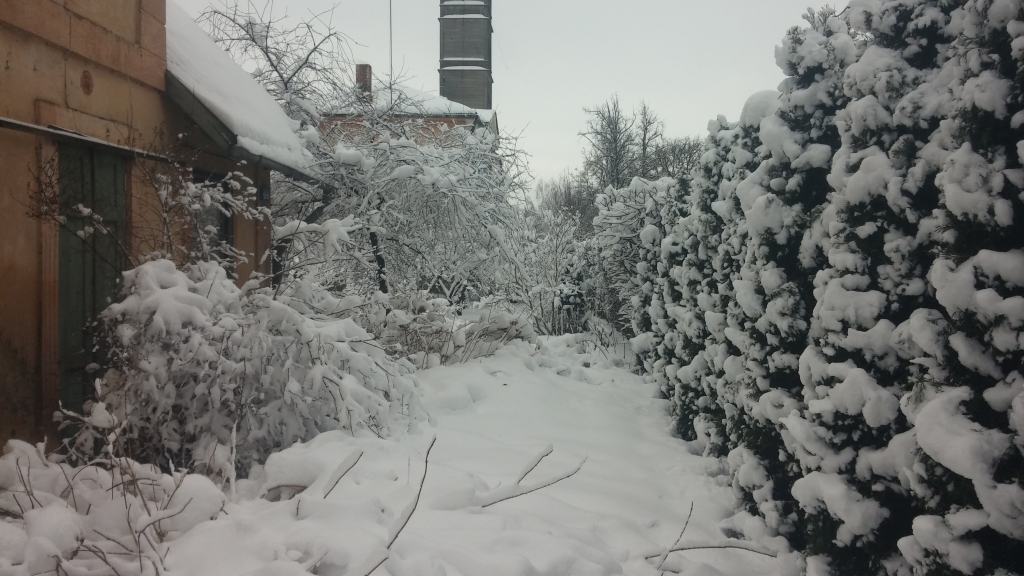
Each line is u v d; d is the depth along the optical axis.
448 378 8.27
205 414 4.89
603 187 30.31
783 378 5.21
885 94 4.03
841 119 4.60
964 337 3.27
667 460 6.68
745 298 5.46
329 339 5.41
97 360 5.38
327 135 11.86
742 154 6.40
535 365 10.20
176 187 6.06
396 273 11.20
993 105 3.21
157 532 3.29
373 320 8.33
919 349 3.62
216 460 4.31
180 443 4.82
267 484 3.97
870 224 4.06
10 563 2.77
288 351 5.37
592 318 15.10
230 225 8.07
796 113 5.14
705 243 7.45
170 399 4.65
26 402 4.60
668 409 8.95
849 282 4.14
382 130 11.76
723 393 6.25
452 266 11.54
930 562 3.33
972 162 3.30
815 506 4.25
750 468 5.23
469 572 3.20
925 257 3.86
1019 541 3.05
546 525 4.07
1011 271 3.07
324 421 5.45
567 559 3.50
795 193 5.10
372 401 5.49
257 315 5.21
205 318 4.70
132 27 5.91
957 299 3.24
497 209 11.64
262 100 9.42
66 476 3.45
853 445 4.18
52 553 2.79
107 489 3.58
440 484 4.25
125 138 5.73
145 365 4.56
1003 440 3.03
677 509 5.38
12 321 4.48
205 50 8.46
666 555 3.96
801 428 4.29
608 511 4.88
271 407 5.16
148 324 4.67
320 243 7.54
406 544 3.33
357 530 3.24
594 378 10.77
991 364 3.21
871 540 3.92
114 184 5.61
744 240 6.16
